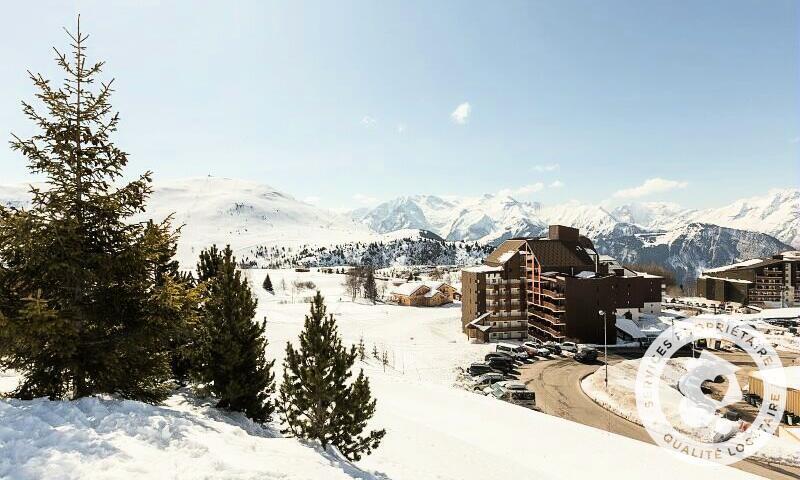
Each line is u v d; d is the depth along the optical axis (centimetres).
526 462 3253
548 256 9381
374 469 2188
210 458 1270
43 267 1484
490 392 5919
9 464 1077
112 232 1662
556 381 6531
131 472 1122
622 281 10588
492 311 9412
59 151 1511
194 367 2117
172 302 1680
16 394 1528
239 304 2120
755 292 14412
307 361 2070
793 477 3650
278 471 1295
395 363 7300
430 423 3959
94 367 1583
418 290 14475
